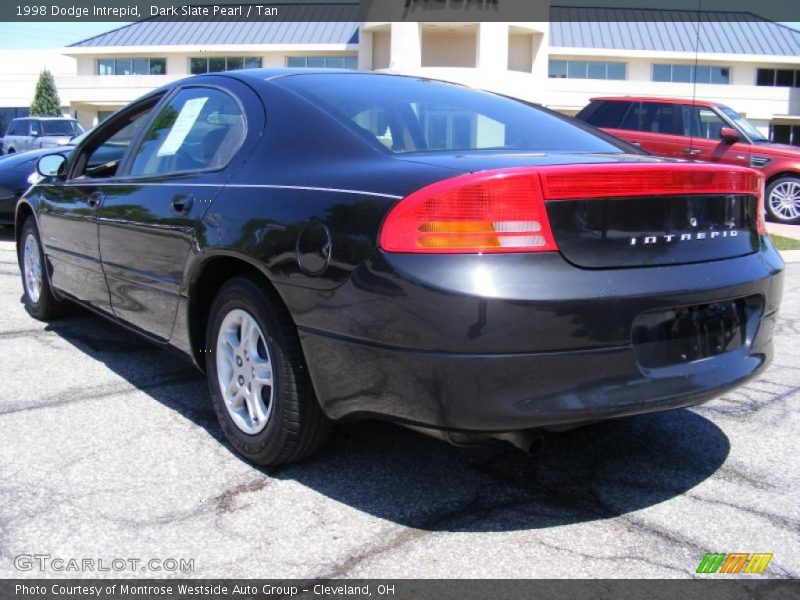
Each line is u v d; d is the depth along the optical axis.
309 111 3.06
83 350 4.65
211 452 3.20
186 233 3.20
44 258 4.92
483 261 2.31
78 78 42.38
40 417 3.54
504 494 2.89
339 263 2.52
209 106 3.55
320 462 3.13
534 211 2.35
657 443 3.41
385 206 2.45
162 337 3.60
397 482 2.97
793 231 10.66
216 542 2.52
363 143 2.85
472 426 2.35
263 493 2.86
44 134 21.66
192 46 42.25
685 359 2.63
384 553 2.47
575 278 2.37
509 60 39.28
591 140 3.36
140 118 4.14
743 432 3.54
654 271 2.52
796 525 2.70
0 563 2.38
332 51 40.78
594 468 3.14
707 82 43.03
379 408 2.51
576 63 42.28
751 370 2.82
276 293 2.86
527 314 2.29
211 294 3.32
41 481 2.91
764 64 42.94
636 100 11.73
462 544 2.53
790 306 6.14
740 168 2.88
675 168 2.59
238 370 3.11
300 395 2.82
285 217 2.74
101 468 3.03
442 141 3.02
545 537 2.59
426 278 2.32
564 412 2.36
